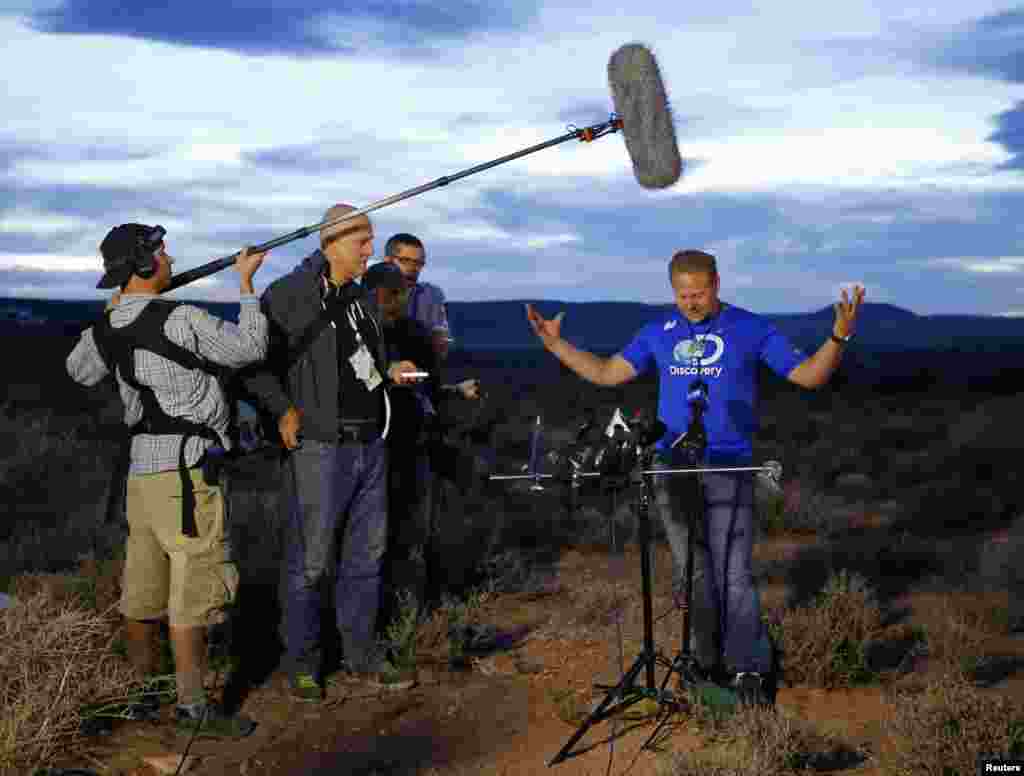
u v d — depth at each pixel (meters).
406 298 5.73
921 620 6.66
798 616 5.82
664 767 4.30
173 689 5.00
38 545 7.76
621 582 7.75
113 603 5.51
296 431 5.09
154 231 4.64
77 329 78.69
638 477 4.70
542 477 4.64
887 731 4.47
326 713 5.09
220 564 4.71
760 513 10.32
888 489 13.59
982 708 4.29
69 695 4.55
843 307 4.62
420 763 4.53
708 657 5.23
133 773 4.34
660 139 4.84
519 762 4.51
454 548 7.96
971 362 109.94
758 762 4.16
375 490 5.41
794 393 49.25
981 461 15.35
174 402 4.59
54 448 12.38
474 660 5.87
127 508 4.77
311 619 5.20
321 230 5.09
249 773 4.41
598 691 5.29
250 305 4.73
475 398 6.49
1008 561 7.96
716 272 5.02
